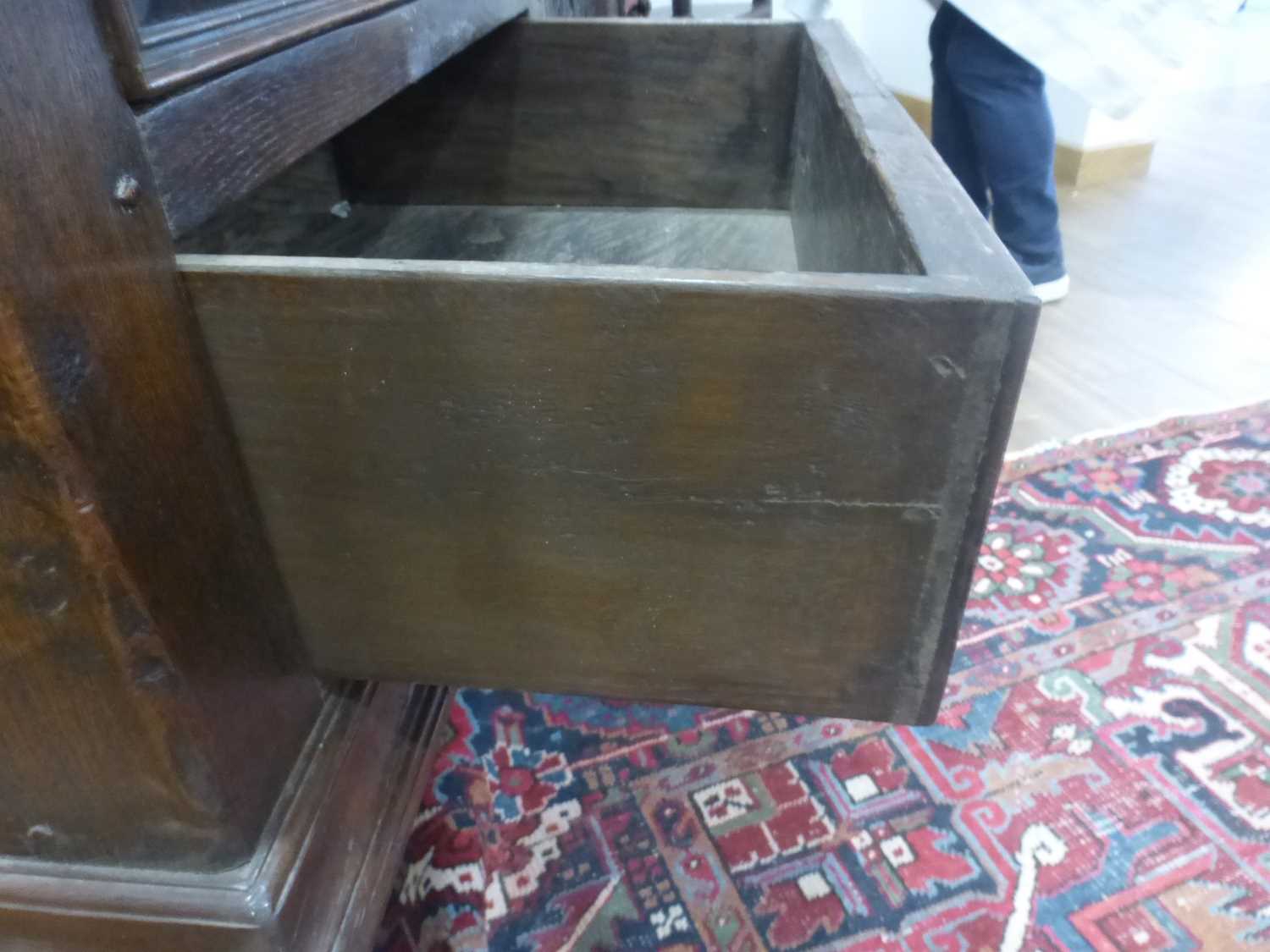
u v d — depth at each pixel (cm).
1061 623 99
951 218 43
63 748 46
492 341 39
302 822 53
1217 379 148
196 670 44
